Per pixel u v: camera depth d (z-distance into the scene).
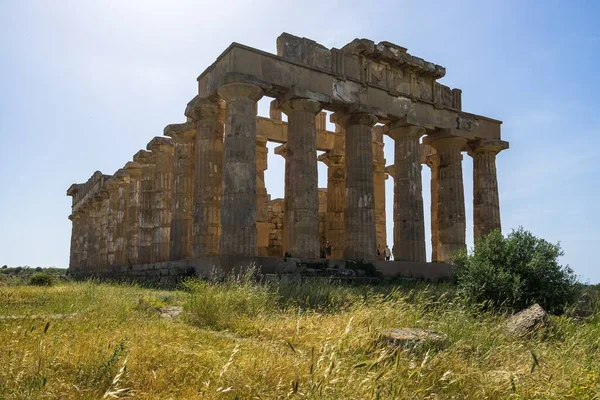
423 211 26.34
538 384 6.19
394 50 26.45
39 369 5.75
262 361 6.45
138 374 6.16
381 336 7.48
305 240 22.17
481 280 14.37
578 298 14.22
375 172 35.00
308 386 5.34
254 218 20.95
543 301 13.89
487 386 6.07
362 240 24.05
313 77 23.62
